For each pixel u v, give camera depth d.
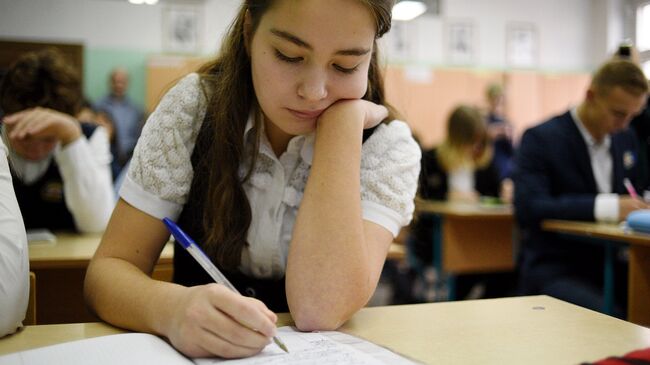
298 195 0.86
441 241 3.21
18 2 3.80
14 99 1.68
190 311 0.58
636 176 2.15
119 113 4.70
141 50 4.84
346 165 0.74
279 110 0.75
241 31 0.82
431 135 5.84
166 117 0.83
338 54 0.69
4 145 0.76
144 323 0.64
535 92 6.13
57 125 1.61
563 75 6.21
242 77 0.83
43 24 4.08
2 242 0.65
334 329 0.67
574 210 1.87
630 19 5.34
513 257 3.23
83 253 1.36
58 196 1.77
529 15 6.16
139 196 0.79
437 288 3.33
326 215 0.71
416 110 5.79
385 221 0.78
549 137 2.05
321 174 0.74
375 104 0.88
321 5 0.65
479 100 5.97
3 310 0.63
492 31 6.05
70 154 1.63
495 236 3.22
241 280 0.87
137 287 0.67
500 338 0.63
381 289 3.75
